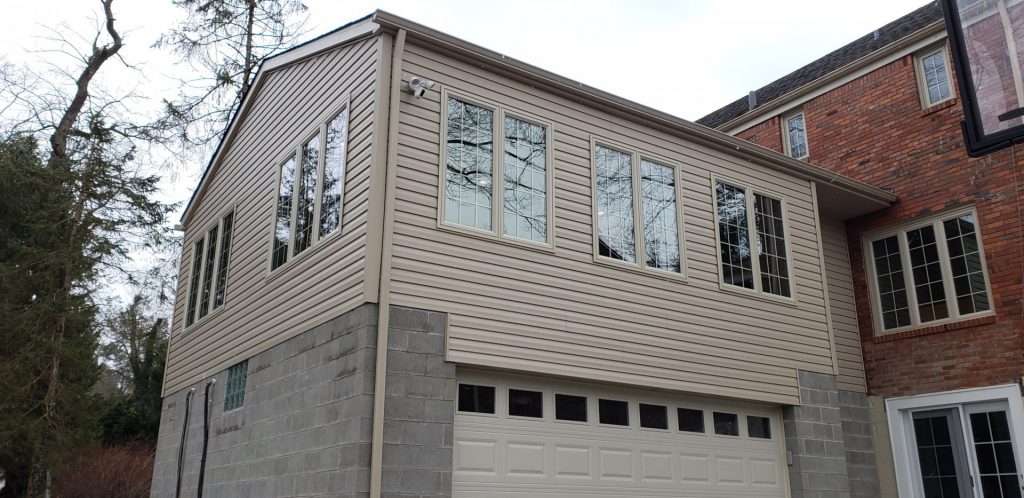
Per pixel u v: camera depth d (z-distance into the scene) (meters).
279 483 7.75
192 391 11.05
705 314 9.31
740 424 9.48
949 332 11.12
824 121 13.51
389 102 7.46
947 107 11.62
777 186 10.80
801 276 10.63
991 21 6.80
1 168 18.19
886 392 11.69
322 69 8.95
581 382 8.16
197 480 10.08
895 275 12.04
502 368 7.43
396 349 6.80
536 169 8.37
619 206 8.97
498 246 7.77
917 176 11.89
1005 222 10.72
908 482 11.21
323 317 7.54
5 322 16.64
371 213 7.03
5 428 15.66
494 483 7.22
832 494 9.79
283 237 9.08
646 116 9.42
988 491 10.38
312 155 8.77
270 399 8.39
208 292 11.41
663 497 8.41
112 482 16.92
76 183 19.27
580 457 7.90
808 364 10.23
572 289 8.19
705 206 9.86
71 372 17.31
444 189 7.56
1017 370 10.25
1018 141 6.39
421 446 6.70
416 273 7.13
